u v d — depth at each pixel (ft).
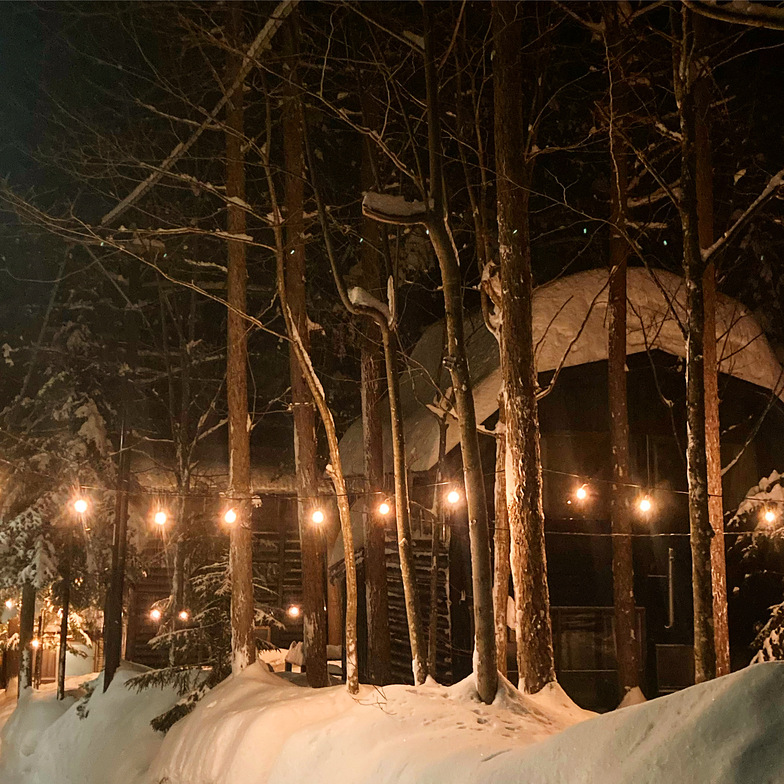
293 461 102.63
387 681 58.80
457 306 36.35
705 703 22.17
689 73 36.17
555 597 62.64
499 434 48.26
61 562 81.25
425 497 65.16
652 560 64.69
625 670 54.49
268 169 48.85
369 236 61.93
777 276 82.23
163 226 74.38
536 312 65.41
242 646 55.57
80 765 60.64
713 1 28.09
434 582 55.57
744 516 63.36
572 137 81.46
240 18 55.21
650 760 21.62
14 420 86.53
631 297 65.82
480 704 34.73
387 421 81.66
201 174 83.30
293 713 39.58
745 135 74.64
